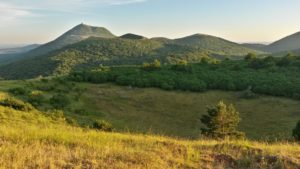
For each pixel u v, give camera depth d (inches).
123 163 321.4
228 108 1667.1
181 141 449.4
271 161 356.2
